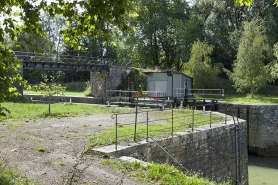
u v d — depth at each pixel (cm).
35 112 1819
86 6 470
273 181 1556
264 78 3294
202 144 1175
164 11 5088
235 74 3488
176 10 5109
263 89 3928
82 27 513
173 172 730
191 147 1115
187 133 1109
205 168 1185
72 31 530
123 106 2452
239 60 3434
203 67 3916
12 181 599
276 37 3956
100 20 469
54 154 829
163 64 5603
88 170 703
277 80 4384
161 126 1275
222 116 1661
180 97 2678
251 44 3412
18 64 539
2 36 495
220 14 4956
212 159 1233
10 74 542
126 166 743
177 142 1052
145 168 742
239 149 1433
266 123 2347
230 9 4984
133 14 514
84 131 1186
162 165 772
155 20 4944
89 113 1862
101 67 3384
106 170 712
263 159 2194
